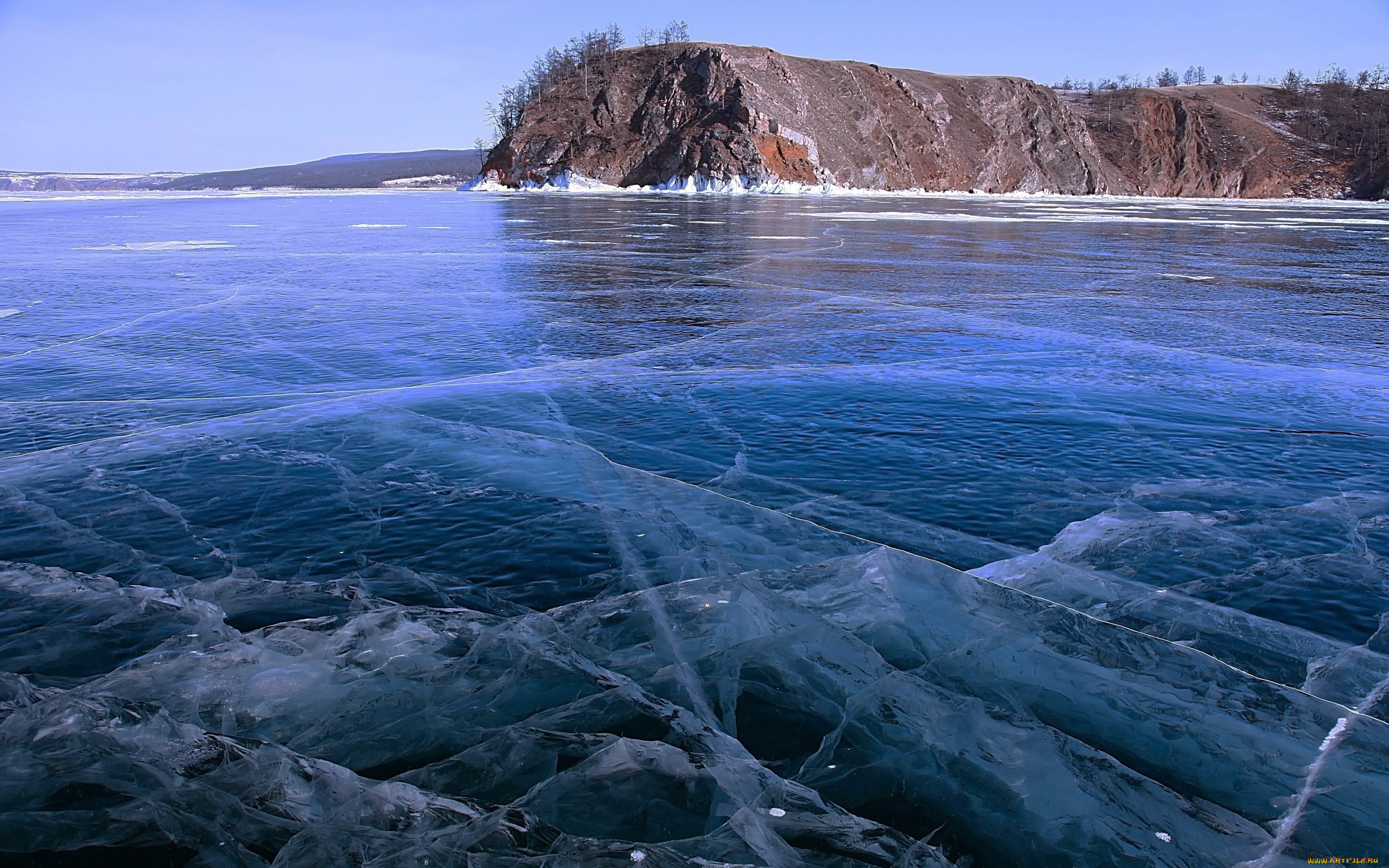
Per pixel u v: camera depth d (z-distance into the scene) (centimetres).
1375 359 881
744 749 275
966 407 704
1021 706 299
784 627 353
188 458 560
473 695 303
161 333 982
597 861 224
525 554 422
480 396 725
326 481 521
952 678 317
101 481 519
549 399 721
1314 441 619
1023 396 740
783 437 624
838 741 279
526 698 301
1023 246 2177
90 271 1521
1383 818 245
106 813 239
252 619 356
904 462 570
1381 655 337
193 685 306
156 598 373
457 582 392
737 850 230
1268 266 1761
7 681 306
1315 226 3309
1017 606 372
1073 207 5394
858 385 775
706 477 539
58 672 313
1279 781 261
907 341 967
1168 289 1399
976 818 244
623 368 834
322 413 668
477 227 2789
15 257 1730
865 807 248
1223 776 263
